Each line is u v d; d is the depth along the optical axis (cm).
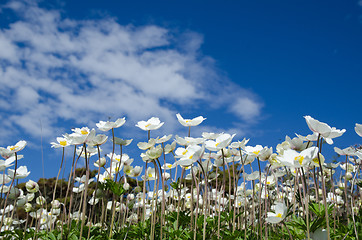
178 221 59
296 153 39
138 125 59
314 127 40
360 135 44
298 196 54
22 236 62
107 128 58
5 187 73
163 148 57
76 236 54
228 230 57
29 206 73
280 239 53
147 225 61
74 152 60
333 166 62
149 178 68
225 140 47
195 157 46
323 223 41
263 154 53
